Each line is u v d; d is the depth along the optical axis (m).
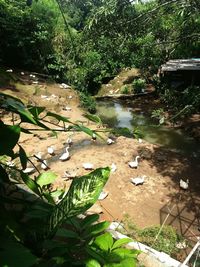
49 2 12.79
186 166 6.09
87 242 1.09
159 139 8.04
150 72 12.74
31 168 5.41
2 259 0.75
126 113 10.20
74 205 1.16
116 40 8.95
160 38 10.22
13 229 0.96
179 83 11.34
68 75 11.54
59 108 8.87
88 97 10.54
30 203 1.18
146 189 5.29
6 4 10.72
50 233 1.10
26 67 11.37
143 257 2.09
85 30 8.23
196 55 12.41
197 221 4.62
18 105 0.93
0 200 1.07
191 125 8.62
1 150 0.89
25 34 11.08
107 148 6.50
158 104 10.80
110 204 4.86
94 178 1.22
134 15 7.99
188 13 7.25
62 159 5.91
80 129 1.05
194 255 3.67
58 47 11.81
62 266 0.98
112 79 13.34
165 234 4.10
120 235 2.15
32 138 6.65
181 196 5.18
